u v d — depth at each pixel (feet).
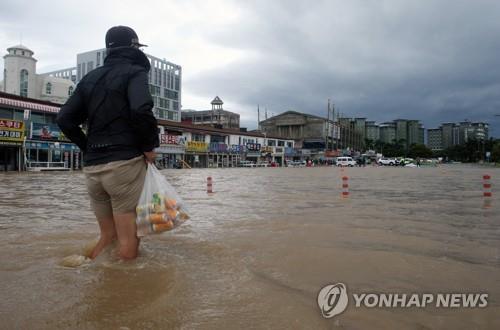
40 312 7.27
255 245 13.12
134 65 11.19
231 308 7.69
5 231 15.34
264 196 33.45
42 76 186.19
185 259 11.15
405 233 16.16
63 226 16.70
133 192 10.74
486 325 7.32
